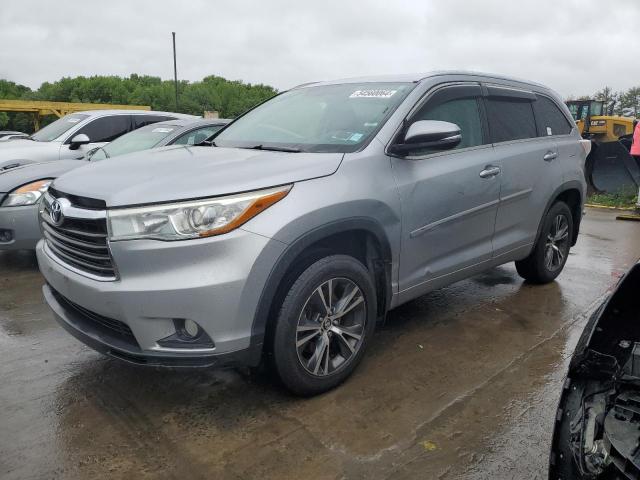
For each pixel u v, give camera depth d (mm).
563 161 4812
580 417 1773
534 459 2596
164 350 2617
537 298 4766
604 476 1619
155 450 2611
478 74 4230
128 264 2572
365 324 3227
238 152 3385
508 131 4293
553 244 4996
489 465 2545
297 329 2869
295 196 2777
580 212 5230
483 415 2938
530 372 3416
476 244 4012
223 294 2559
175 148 3852
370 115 3521
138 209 2568
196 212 2553
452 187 3615
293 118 3877
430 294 4824
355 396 3100
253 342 2691
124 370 3377
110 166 3221
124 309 2588
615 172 11422
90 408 2961
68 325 2975
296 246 2742
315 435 2736
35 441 2668
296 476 2443
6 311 4348
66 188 2965
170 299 2533
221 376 3309
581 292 4961
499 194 4055
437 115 3705
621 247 6977
